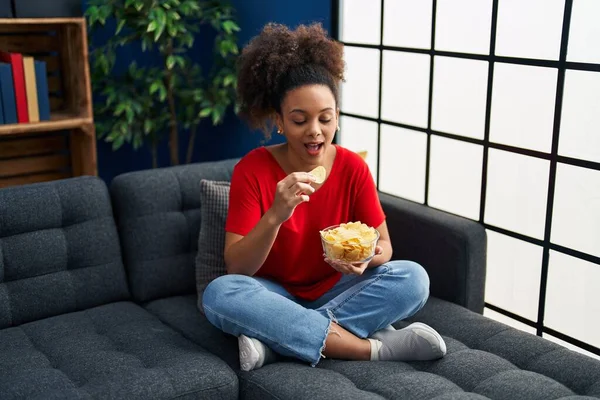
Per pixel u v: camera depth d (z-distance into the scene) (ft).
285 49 6.01
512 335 6.14
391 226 7.60
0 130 8.79
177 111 11.76
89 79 9.54
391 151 8.96
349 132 9.65
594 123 6.52
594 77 6.44
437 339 5.75
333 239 5.61
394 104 8.77
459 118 7.91
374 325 6.06
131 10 9.74
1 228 6.48
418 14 8.20
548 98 6.91
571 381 5.46
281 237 6.20
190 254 7.34
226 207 6.94
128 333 6.24
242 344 5.68
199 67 11.09
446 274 7.07
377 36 8.86
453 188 8.16
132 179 7.22
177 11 10.27
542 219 7.23
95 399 5.10
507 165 7.47
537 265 7.41
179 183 7.35
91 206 6.95
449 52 7.84
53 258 6.69
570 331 7.20
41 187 6.78
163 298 7.22
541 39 6.88
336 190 6.32
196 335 6.37
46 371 5.53
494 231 7.78
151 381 5.33
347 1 9.24
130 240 7.13
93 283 6.88
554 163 6.97
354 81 9.39
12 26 9.73
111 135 10.25
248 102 6.31
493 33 7.31
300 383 5.36
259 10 10.71
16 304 6.49
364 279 6.19
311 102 5.77
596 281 6.82
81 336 6.19
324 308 6.11
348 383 5.42
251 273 6.07
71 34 9.61
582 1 6.45
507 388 5.24
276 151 6.38
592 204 6.70
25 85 9.02
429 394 5.20
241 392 5.66
